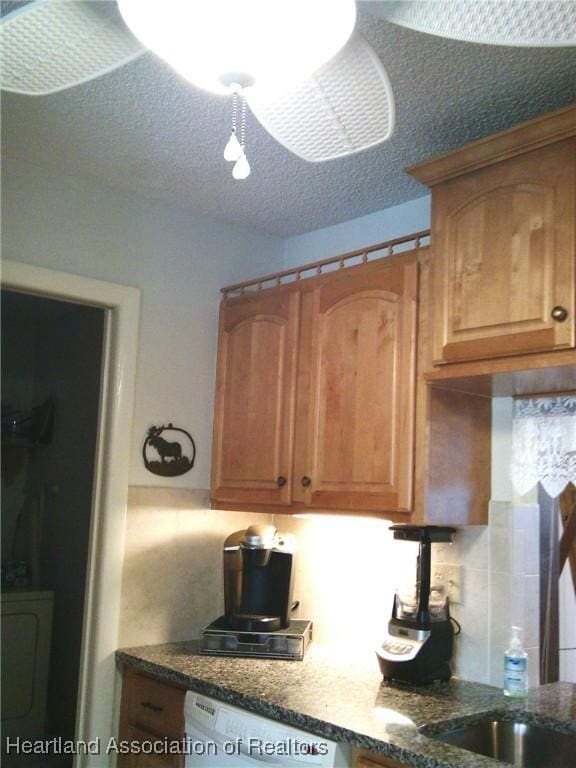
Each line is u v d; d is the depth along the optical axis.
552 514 2.35
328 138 1.72
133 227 2.74
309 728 1.85
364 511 2.28
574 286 1.74
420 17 1.32
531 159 1.87
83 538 3.63
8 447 4.27
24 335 4.46
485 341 1.91
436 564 2.41
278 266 3.19
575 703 2.04
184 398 2.82
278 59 1.26
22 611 3.66
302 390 2.55
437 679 2.22
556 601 2.32
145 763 2.37
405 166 2.39
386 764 1.72
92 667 2.51
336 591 2.72
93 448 3.62
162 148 2.34
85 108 2.09
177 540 2.74
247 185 2.61
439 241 2.06
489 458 2.33
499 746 1.98
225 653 2.51
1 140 2.30
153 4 1.18
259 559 2.57
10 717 3.56
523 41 1.36
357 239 2.89
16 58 1.46
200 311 2.90
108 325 2.70
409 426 2.16
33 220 2.49
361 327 2.36
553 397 2.21
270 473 2.61
